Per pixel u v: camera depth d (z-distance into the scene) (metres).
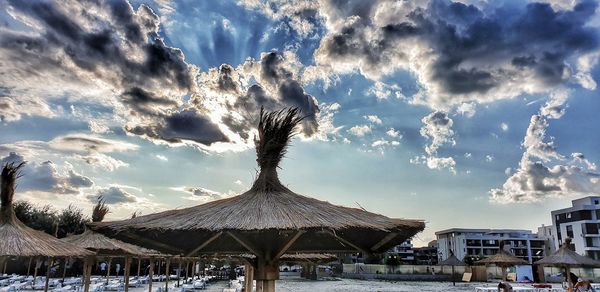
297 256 9.73
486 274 43.72
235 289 20.98
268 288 4.80
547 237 85.19
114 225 4.37
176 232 4.17
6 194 9.55
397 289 31.98
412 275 46.06
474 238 84.94
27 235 9.31
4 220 9.37
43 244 9.28
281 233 4.04
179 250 5.65
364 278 47.44
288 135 5.30
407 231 4.28
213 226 4.01
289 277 50.41
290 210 4.41
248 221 4.06
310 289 31.34
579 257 19.05
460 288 33.34
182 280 36.00
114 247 13.59
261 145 5.30
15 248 8.55
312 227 3.89
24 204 38.28
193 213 4.58
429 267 46.19
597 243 64.00
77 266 37.09
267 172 5.12
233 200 4.88
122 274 43.12
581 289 18.67
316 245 6.12
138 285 27.28
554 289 22.45
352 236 5.38
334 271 51.16
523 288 22.88
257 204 4.56
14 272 35.94
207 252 5.98
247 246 4.75
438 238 98.06
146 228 4.14
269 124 5.33
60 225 38.84
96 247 13.25
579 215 66.06
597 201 66.69
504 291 19.34
